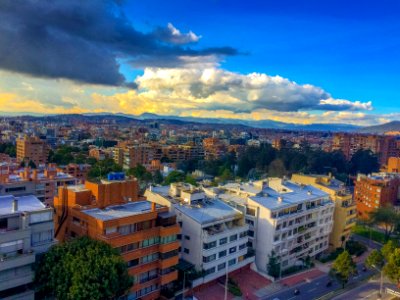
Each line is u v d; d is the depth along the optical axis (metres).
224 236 89.75
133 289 73.56
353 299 90.00
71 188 80.88
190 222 86.94
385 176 183.00
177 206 91.12
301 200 108.94
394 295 89.81
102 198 78.31
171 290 80.31
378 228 152.00
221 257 89.75
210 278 87.19
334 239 124.69
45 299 63.34
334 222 124.75
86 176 183.12
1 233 58.00
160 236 77.94
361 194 174.12
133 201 84.38
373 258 98.19
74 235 76.06
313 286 96.50
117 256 64.31
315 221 113.38
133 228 74.88
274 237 98.69
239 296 86.50
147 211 78.69
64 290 58.44
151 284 77.44
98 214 74.06
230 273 93.94
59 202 80.00
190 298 81.62
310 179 136.38
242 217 96.31
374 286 98.81
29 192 119.50
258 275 98.19
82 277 58.44
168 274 79.44
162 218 78.62
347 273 92.06
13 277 58.88
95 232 70.69
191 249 87.25
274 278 96.81
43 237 64.44
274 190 116.38
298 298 88.75
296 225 105.75
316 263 113.75
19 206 65.69
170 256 79.62
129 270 72.62
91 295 58.06
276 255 99.56
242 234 95.50
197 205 94.19
